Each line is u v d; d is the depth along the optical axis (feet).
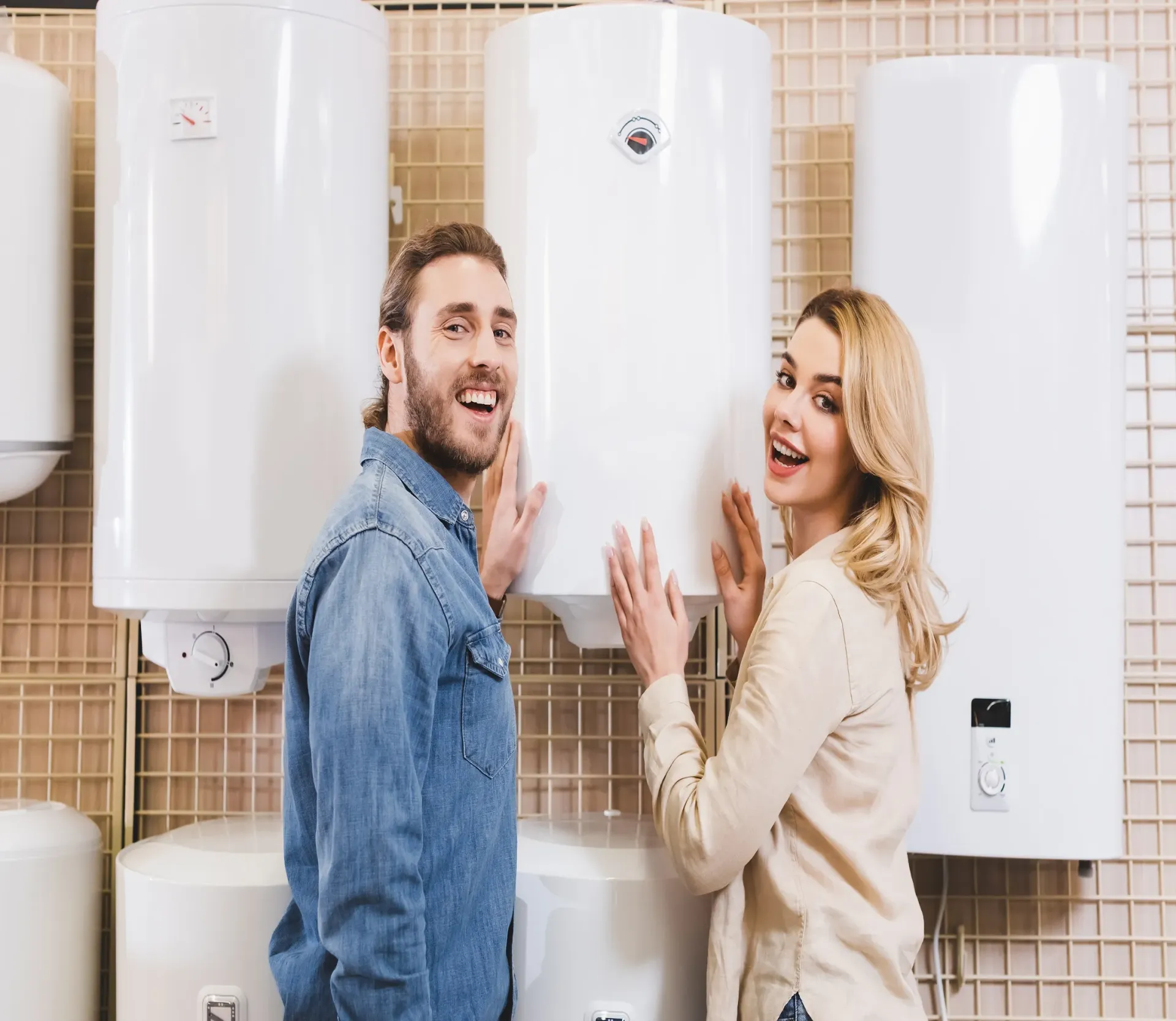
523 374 4.71
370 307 5.03
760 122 4.88
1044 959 5.78
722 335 4.73
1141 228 5.84
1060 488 5.10
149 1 4.79
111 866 5.85
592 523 4.64
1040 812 5.07
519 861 4.69
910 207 5.19
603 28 4.65
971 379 5.12
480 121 5.94
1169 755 5.78
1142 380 5.85
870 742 4.24
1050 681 5.08
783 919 4.19
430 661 3.52
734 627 4.71
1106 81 5.18
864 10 5.90
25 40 5.95
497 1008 4.05
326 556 3.61
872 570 4.22
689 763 4.33
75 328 5.93
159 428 4.76
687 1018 4.59
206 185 4.75
